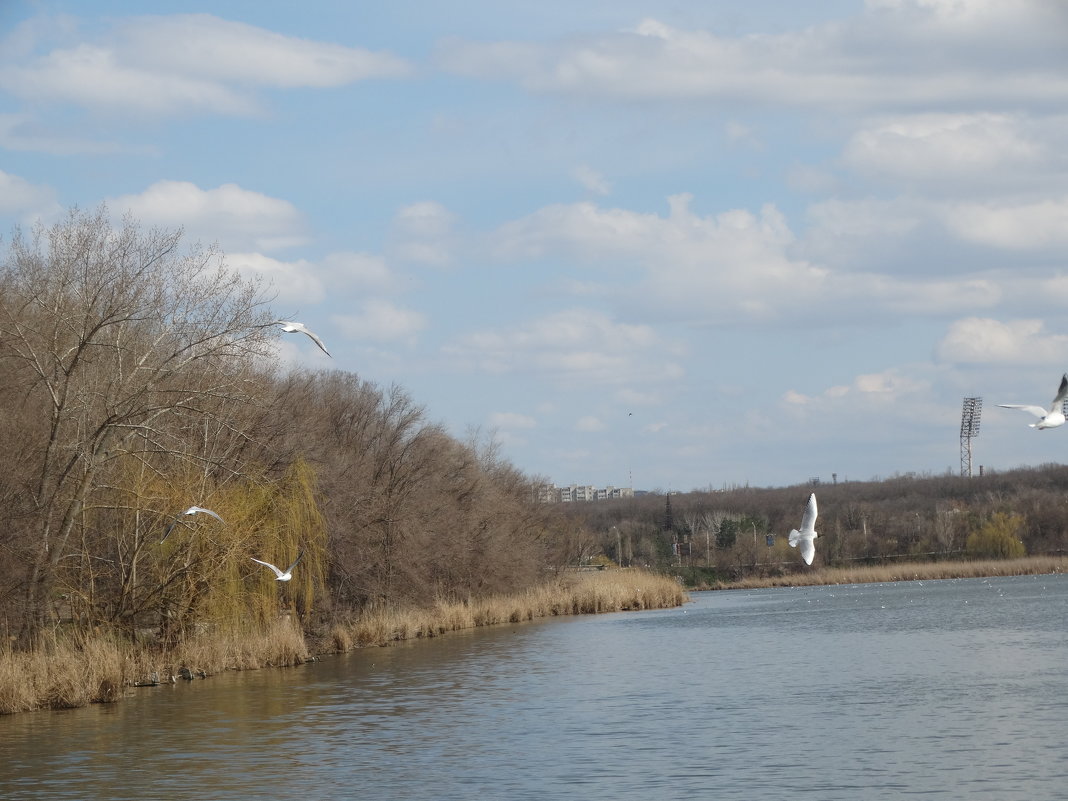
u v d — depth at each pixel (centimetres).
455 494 7550
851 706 3231
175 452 4059
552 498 10256
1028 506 17062
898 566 14488
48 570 3841
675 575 14450
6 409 4088
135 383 4153
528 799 2217
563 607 8144
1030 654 4469
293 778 2434
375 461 6606
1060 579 12181
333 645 5194
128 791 2339
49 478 3934
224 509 4281
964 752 2539
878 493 19962
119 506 3978
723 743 2716
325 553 5228
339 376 7156
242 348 4228
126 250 4059
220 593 4416
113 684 3597
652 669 4306
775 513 19050
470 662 4662
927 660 4394
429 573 6850
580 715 3194
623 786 2303
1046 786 2223
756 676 4016
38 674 3484
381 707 3406
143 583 4156
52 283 4206
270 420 5119
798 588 13212
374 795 2272
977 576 13875
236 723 3133
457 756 2636
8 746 2825
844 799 2162
